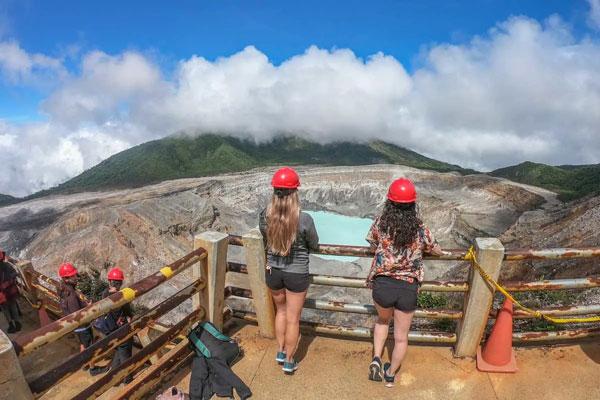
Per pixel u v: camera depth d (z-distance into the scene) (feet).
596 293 37.63
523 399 12.88
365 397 13.03
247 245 14.42
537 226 203.51
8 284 20.68
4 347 7.83
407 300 11.88
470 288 13.50
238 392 12.81
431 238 11.89
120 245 219.20
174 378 13.88
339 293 141.90
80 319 9.39
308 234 12.00
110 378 11.04
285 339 13.79
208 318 14.87
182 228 281.54
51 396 16.83
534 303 35.40
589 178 444.14
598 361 14.39
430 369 14.16
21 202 450.71
